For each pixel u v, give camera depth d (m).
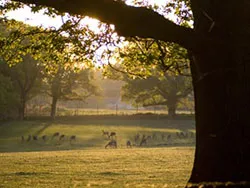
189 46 12.54
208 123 13.43
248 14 13.24
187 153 46.91
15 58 21.52
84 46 20.72
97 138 100.75
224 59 12.88
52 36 20.66
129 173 31.09
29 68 129.00
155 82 132.00
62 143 91.69
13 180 27.91
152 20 11.91
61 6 12.22
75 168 34.56
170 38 12.27
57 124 127.69
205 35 13.04
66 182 26.39
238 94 12.93
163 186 21.09
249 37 12.93
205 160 13.42
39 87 134.50
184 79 129.88
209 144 13.38
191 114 140.12
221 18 13.33
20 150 77.44
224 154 13.10
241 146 12.94
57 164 37.62
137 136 95.69
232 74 12.95
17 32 20.73
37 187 24.28
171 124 132.50
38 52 21.30
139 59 20.33
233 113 13.00
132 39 17.53
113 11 11.71
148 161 39.31
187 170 32.28
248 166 12.85
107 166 35.91
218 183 12.70
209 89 13.29
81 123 131.12
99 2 11.72
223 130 13.12
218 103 13.21
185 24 21.14
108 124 129.38
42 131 111.94
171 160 39.88
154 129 119.88
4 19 21.73
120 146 83.12
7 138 100.00
